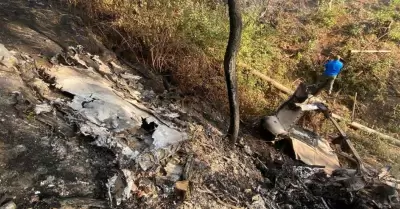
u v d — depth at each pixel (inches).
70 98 168.9
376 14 388.5
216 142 201.5
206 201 161.8
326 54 344.8
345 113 315.0
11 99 155.8
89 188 138.7
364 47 353.4
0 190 125.9
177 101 222.8
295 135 234.2
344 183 197.8
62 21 230.8
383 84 331.6
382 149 283.4
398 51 360.2
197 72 250.7
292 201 186.7
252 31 301.7
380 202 188.7
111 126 161.0
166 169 163.0
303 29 361.4
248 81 279.3
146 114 183.8
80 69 192.9
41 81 170.6
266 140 229.9
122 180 144.3
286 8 386.3
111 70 213.6
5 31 198.8
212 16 277.3
